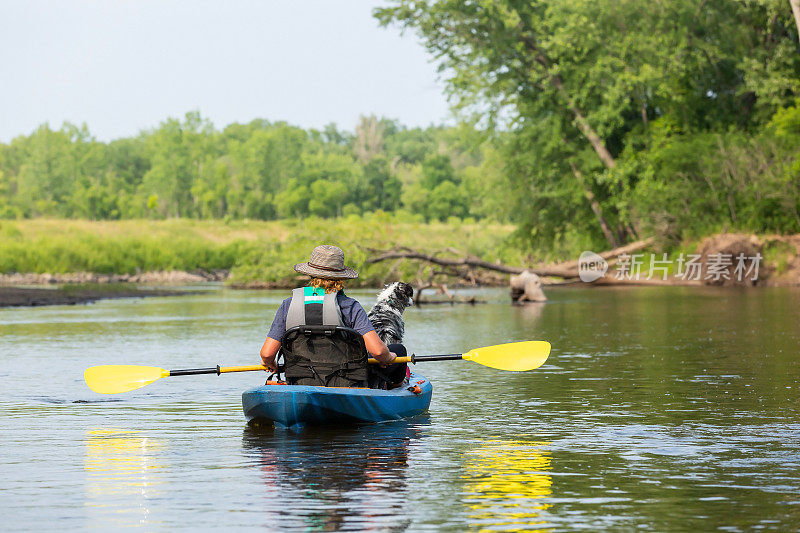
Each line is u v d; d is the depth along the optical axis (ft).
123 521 15.55
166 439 23.27
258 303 100.01
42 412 27.86
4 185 436.35
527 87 153.79
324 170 454.40
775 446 21.99
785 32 147.02
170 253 211.00
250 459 20.68
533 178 164.96
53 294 122.83
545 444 22.34
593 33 139.54
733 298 94.48
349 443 22.50
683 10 140.87
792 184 126.00
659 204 136.56
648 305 85.51
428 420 26.00
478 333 57.21
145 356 43.86
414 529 15.05
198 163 432.66
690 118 149.48
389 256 130.21
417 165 539.70
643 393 31.24
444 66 147.54
